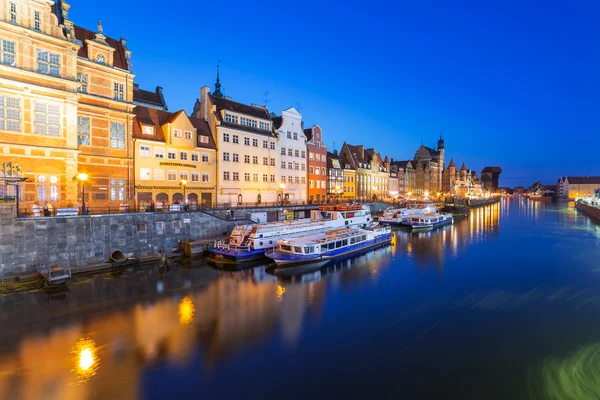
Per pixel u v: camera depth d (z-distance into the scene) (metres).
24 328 17.52
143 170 39.88
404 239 49.41
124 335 17.08
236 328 18.16
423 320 19.50
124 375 13.76
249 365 14.60
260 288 25.08
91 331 17.42
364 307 21.53
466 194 160.75
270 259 33.19
